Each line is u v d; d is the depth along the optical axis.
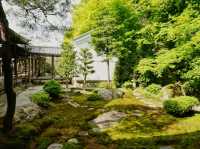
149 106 18.42
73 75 28.38
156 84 22.02
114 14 23.92
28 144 12.50
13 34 18.31
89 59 28.98
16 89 22.23
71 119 15.74
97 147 11.95
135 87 23.84
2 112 15.71
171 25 19.53
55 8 13.12
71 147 11.62
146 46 23.12
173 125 14.47
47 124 15.01
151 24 21.14
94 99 20.30
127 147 11.70
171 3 20.22
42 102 18.16
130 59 24.62
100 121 15.30
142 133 13.57
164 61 18.69
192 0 18.64
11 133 12.51
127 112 16.73
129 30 23.75
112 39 24.03
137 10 23.25
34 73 33.50
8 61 11.92
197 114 15.93
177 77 20.67
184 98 16.11
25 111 16.06
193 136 12.42
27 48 23.27
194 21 17.45
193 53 17.61
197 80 18.28
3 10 11.67
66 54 28.09
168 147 11.54
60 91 21.84
